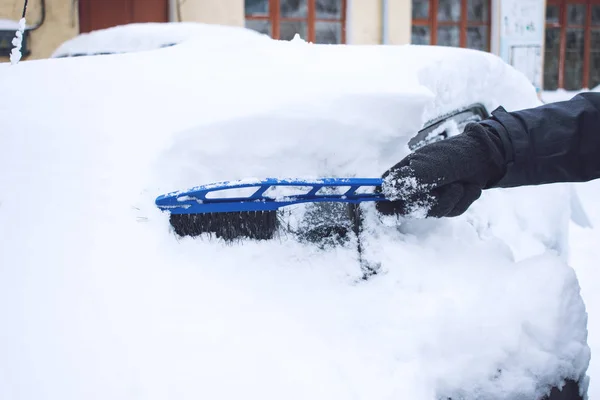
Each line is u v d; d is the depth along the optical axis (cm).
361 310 140
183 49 191
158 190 149
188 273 138
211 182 153
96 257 137
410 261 153
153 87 172
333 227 154
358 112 163
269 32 969
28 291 133
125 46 519
